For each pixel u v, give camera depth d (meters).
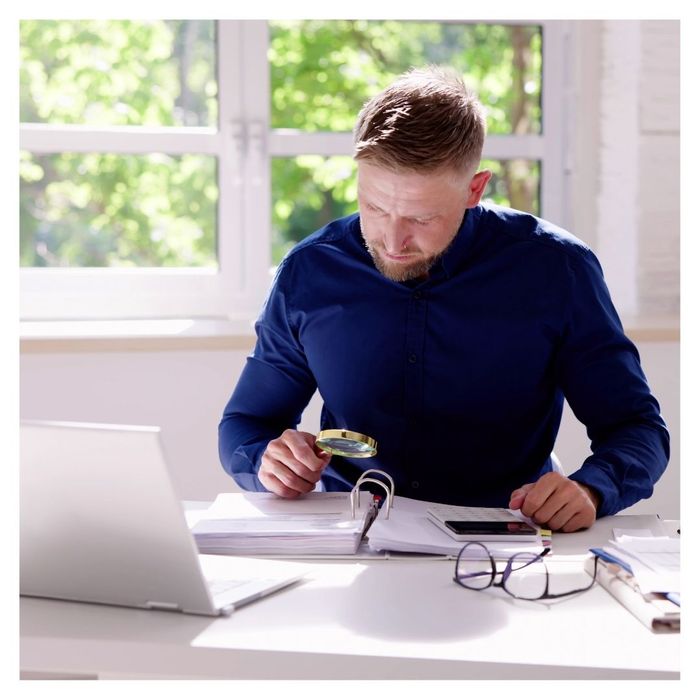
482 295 1.82
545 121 3.15
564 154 3.15
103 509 1.13
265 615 1.16
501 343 1.81
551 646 1.06
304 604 1.20
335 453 1.56
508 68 3.13
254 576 1.28
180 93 3.04
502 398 1.83
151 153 3.04
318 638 1.08
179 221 3.06
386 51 3.10
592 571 1.30
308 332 1.89
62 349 2.66
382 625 1.12
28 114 2.98
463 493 1.85
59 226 3.01
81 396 2.71
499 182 3.15
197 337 2.70
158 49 3.02
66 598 1.21
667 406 2.85
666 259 3.00
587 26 3.00
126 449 1.09
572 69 3.09
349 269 1.88
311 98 3.09
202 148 3.05
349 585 1.27
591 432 1.82
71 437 1.11
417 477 1.85
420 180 1.54
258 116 3.06
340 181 3.12
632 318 2.94
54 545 1.18
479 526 1.44
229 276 3.09
